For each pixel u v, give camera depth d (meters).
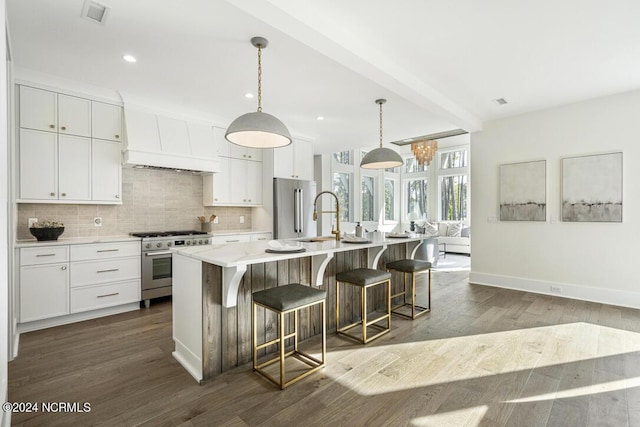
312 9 2.14
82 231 3.74
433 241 6.40
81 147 3.46
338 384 2.08
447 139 8.78
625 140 3.62
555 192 4.13
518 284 4.46
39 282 3.01
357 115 4.45
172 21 2.25
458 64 2.95
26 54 2.73
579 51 2.70
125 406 1.85
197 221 4.79
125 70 3.04
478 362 2.36
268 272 2.50
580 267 3.96
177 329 2.44
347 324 3.17
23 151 3.11
